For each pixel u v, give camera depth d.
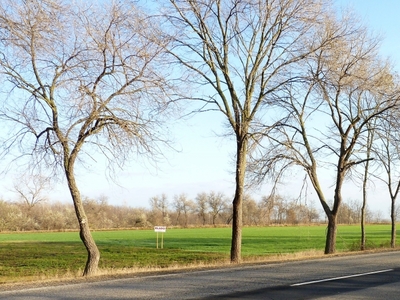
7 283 14.41
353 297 11.69
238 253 23.11
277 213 29.56
